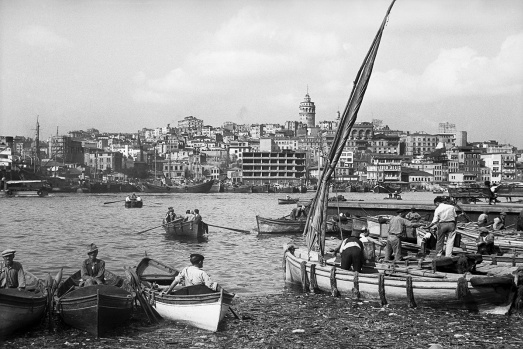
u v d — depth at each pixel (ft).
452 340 63.98
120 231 211.41
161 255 142.31
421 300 76.13
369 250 87.86
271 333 66.95
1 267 69.72
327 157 93.45
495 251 98.78
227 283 101.09
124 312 68.64
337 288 83.20
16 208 401.49
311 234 92.89
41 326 68.74
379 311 75.72
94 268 73.41
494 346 61.77
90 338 64.80
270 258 136.46
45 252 146.20
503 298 72.95
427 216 185.68
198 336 65.82
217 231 213.66
